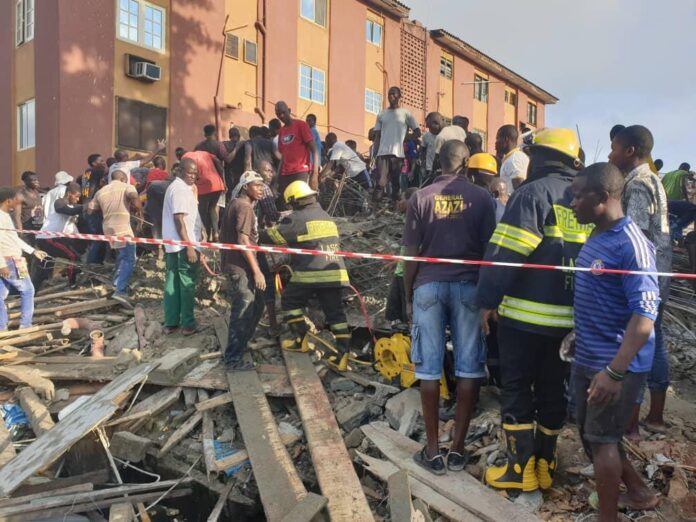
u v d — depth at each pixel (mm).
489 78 28094
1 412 5000
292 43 17969
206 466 4262
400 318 5277
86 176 10016
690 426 3980
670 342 5805
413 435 4301
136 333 6262
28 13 13891
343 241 7605
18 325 6809
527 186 3268
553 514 3277
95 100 13180
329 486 3678
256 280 5094
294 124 7859
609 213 2732
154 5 14305
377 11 21516
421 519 3221
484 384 4750
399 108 9273
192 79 15117
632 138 3771
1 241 6262
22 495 3869
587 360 2803
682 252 8344
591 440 2744
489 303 3223
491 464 3756
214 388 4992
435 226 3691
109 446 4523
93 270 8273
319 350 5590
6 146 14664
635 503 3164
